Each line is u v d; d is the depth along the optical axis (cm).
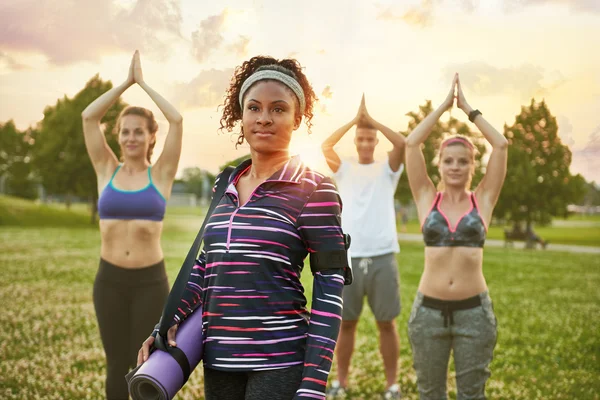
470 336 368
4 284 1064
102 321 405
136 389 209
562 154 2612
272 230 204
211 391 210
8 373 510
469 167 387
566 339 708
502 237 3297
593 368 576
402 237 2977
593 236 3438
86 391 466
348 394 488
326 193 210
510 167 2686
